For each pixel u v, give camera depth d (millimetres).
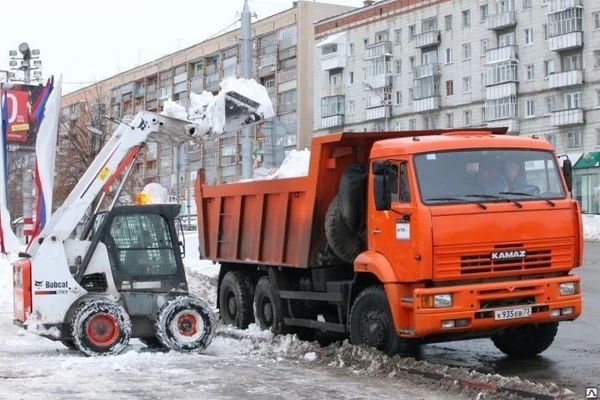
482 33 62000
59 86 17359
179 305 12305
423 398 8984
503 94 59844
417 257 10156
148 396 9188
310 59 79000
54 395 9242
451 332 10227
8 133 26078
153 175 70500
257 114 13492
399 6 69125
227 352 12539
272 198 13672
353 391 9391
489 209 10344
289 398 9047
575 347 12516
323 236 12477
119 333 12023
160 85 92312
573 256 10758
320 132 76750
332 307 12875
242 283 15016
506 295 10227
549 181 10906
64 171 39062
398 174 10648
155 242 12672
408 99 68500
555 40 56031
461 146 10672
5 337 14703
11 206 32094
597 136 54531
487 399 8734
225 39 84000
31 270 12031
